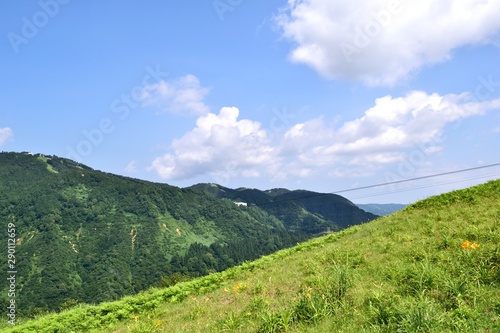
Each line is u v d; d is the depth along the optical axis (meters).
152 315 17.77
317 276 15.20
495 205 23.31
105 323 19.08
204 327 12.65
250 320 11.70
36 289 195.75
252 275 22.67
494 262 11.16
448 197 29.45
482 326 7.37
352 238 26.02
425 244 16.59
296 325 10.12
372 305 9.94
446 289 9.88
